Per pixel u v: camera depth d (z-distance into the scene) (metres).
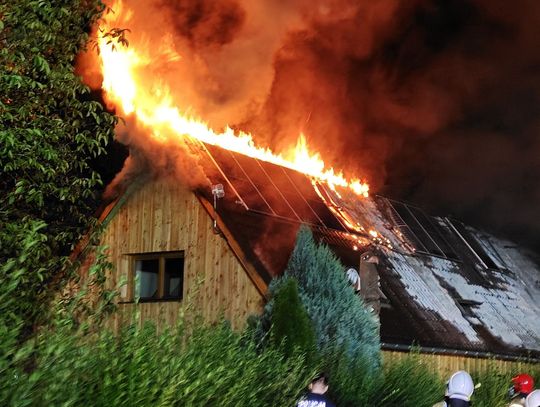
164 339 7.89
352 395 11.16
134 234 15.33
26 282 10.20
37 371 5.95
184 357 7.80
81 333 7.05
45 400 5.88
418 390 12.53
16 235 10.41
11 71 10.77
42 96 11.27
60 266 11.56
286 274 12.22
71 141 12.10
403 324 16.16
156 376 7.20
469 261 23.02
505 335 19.75
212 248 14.53
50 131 11.15
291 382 9.55
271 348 9.98
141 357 7.09
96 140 11.66
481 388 15.49
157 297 14.98
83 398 6.54
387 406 12.04
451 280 20.53
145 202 15.35
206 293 14.39
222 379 7.71
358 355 11.80
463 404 8.97
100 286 11.52
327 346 11.50
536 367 18.83
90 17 11.70
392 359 14.80
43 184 11.15
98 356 6.96
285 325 10.99
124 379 6.88
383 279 17.22
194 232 14.77
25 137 10.58
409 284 18.11
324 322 11.72
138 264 15.40
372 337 12.26
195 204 14.85
